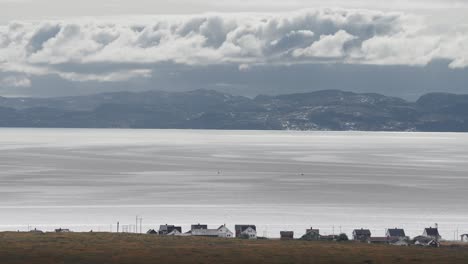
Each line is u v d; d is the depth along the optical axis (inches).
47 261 4456.2
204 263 4493.1
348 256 4832.7
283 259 4682.6
